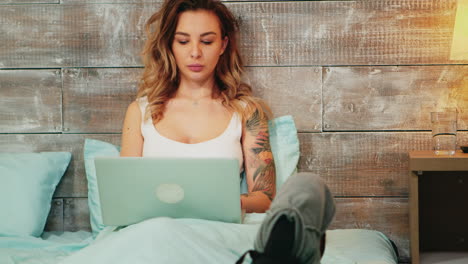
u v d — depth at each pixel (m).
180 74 2.06
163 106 2.02
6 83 2.20
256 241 0.91
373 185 2.15
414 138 2.13
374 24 2.13
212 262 1.25
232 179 1.45
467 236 2.10
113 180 1.46
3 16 2.20
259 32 2.15
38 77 2.20
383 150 2.14
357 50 2.14
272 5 2.15
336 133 2.15
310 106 2.15
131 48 2.18
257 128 2.00
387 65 2.13
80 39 2.18
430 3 2.11
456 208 2.10
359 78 2.14
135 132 2.00
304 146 2.16
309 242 0.88
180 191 1.47
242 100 2.05
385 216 2.15
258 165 1.95
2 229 1.88
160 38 2.00
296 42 2.15
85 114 2.19
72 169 2.19
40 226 1.96
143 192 1.47
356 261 1.58
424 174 2.11
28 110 2.20
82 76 2.19
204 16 1.97
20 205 1.93
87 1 2.18
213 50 1.99
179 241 1.27
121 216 1.52
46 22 2.19
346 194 2.16
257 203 1.85
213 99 2.05
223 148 1.93
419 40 2.12
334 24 2.14
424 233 2.12
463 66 2.11
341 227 2.16
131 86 2.18
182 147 1.92
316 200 0.93
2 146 2.21
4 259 1.57
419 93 2.13
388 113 2.14
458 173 2.09
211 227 1.40
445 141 1.89
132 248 1.27
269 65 2.16
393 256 1.83
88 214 2.20
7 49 2.20
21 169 2.01
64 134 2.20
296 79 2.15
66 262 1.28
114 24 2.18
